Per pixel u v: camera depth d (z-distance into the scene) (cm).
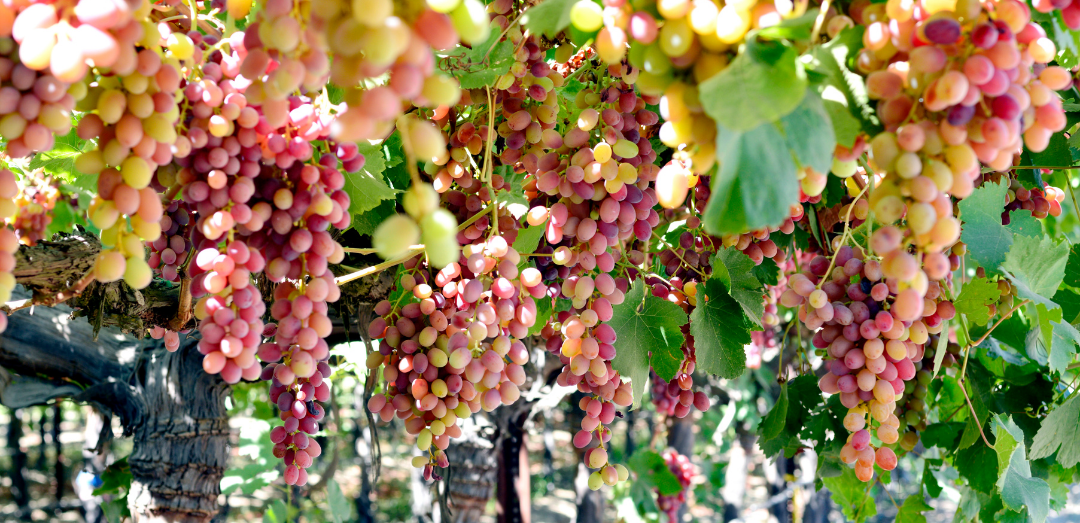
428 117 98
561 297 110
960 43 69
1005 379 129
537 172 94
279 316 78
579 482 296
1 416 923
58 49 64
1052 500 135
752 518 388
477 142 96
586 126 90
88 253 98
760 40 68
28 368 165
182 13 81
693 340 105
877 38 69
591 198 91
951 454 127
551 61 115
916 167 69
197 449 164
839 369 90
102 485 184
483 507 199
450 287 91
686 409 106
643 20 68
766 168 67
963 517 126
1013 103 69
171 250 87
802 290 94
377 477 110
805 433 127
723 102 65
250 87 73
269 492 724
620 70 92
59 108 69
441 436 89
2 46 67
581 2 74
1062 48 87
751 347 208
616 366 98
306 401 85
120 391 167
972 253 106
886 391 88
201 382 167
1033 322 115
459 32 65
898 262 70
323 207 77
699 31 67
